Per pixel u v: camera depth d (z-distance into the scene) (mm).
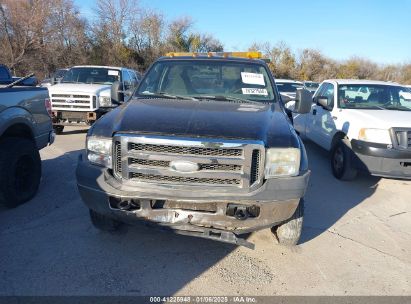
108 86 10203
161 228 3396
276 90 4684
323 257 3861
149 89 4637
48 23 33250
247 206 3234
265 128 3410
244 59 5125
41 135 5348
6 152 4551
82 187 3447
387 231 4602
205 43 51500
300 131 9281
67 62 35125
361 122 6125
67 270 3402
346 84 7512
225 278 3406
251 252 3869
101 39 40844
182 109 3771
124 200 3295
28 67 31625
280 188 3221
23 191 4883
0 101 4414
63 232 4117
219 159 3127
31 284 3180
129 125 3328
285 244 3980
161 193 3193
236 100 4410
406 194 6055
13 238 3945
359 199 5703
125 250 3793
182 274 3436
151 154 3170
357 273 3604
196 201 3164
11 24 30531
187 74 4781
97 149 3383
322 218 4879
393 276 3586
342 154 6465
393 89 7488
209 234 3410
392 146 5789
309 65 50844
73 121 9578
